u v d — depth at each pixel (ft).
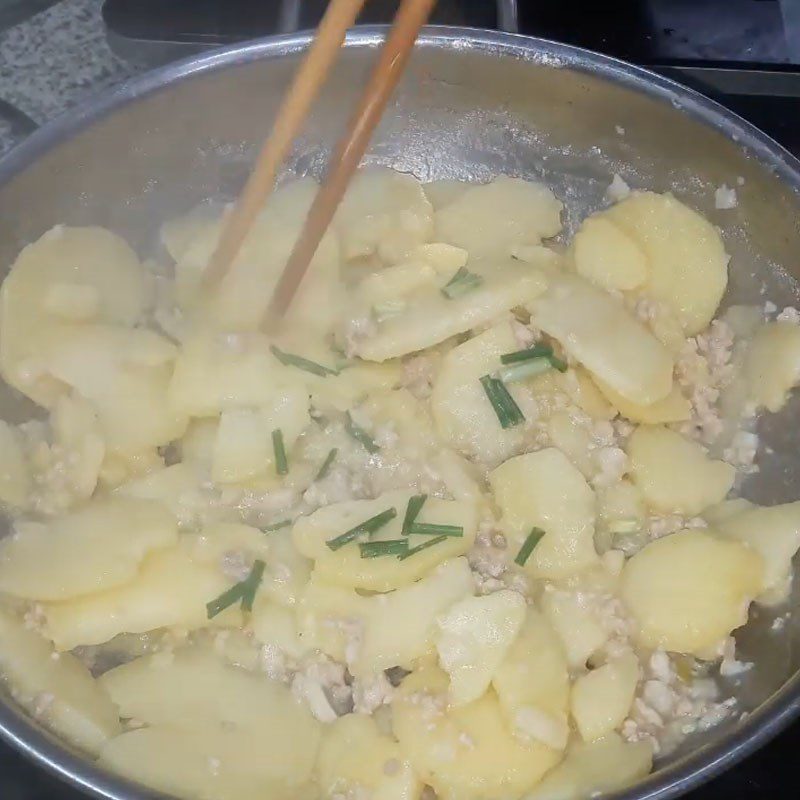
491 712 1.27
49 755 1.13
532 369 1.50
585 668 1.34
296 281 1.40
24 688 1.24
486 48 1.56
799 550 1.40
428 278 1.54
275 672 1.33
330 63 1.27
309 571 1.37
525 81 1.60
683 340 1.56
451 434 1.49
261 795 1.22
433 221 1.63
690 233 1.59
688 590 1.36
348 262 1.60
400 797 1.24
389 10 1.79
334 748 1.27
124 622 1.31
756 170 1.52
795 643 1.33
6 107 1.74
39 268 1.48
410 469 1.46
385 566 1.33
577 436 1.49
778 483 1.50
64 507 1.39
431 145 1.71
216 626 1.35
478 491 1.43
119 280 1.53
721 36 1.78
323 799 1.25
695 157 1.58
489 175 1.72
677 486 1.47
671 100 1.54
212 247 1.55
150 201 1.60
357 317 1.51
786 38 1.78
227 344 1.45
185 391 1.45
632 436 1.51
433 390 1.50
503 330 1.51
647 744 1.28
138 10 1.76
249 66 1.51
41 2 1.87
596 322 1.50
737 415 1.55
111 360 1.46
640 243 1.59
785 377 1.50
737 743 1.14
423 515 1.38
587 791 1.22
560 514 1.40
